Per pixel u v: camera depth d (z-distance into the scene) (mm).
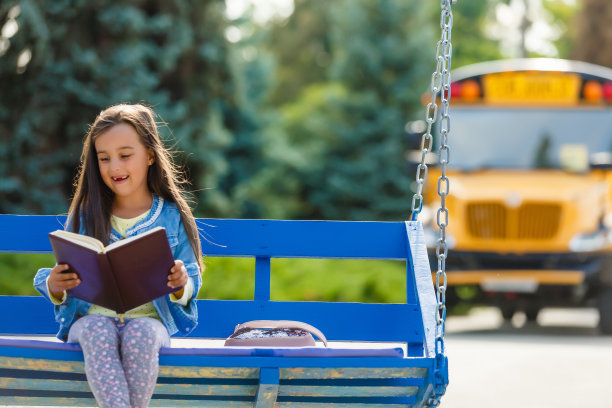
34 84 19891
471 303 15648
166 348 4699
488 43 55438
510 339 14070
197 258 5289
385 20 36812
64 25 20219
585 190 15336
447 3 5711
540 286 15062
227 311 5855
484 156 16109
